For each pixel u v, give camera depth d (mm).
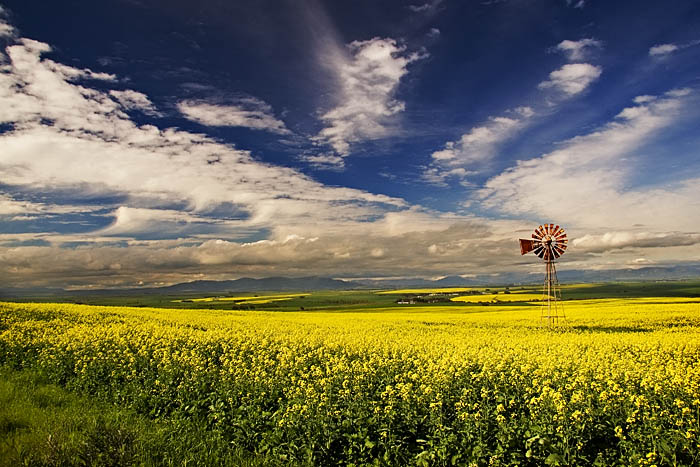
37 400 11422
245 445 9062
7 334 19516
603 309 45062
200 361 14742
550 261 38469
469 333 28047
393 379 12281
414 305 74250
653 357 16484
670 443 7480
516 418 9055
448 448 7773
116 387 12828
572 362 14891
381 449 8305
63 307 37656
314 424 8734
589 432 7926
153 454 8164
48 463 7230
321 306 81375
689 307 43750
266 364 14727
